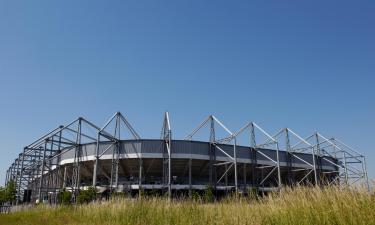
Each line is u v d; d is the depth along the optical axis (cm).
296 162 7200
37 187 7288
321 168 7388
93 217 1811
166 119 6397
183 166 6544
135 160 6259
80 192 5638
